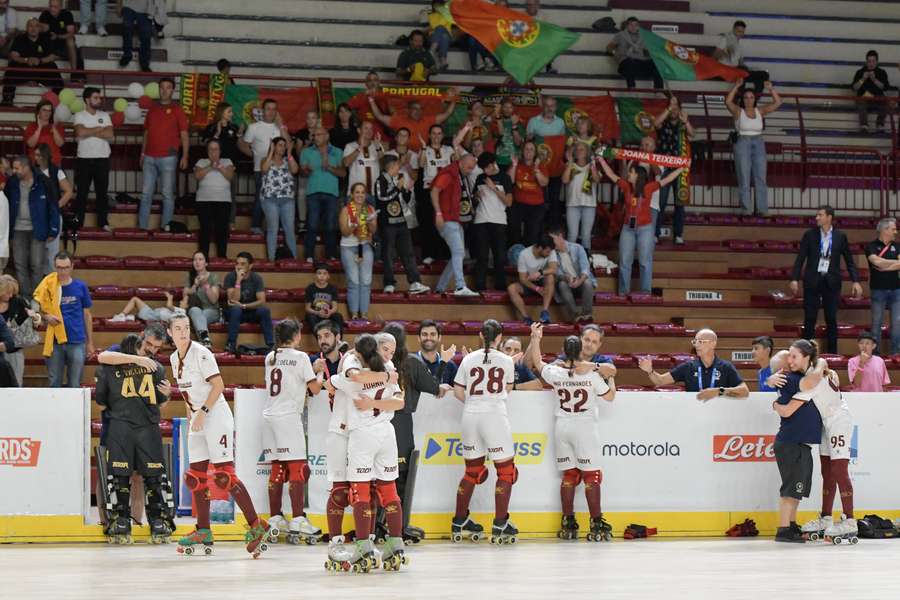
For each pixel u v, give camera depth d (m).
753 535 40.97
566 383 39.12
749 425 41.28
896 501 41.94
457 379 38.28
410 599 25.77
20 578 29.45
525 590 27.27
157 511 37.47
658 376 41.91
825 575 30.34
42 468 38.22
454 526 38.53
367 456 30.80
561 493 39.59
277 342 37.62
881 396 42.06
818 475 41.53
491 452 37.88
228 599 25.80
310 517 38.97
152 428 37.25
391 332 33.06
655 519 40.56
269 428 37.72
